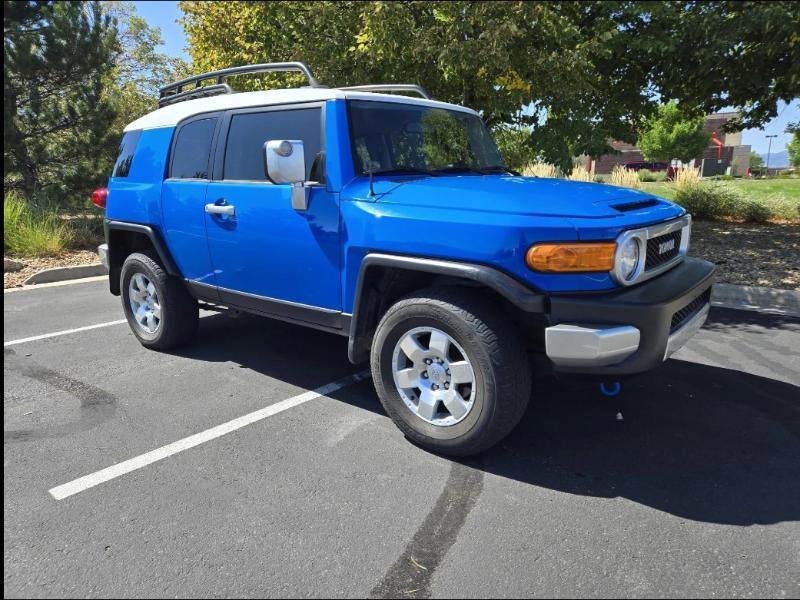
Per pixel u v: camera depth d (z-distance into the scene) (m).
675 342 2.96
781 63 8.55
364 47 7.58
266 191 3.75
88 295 7.26
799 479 2.92
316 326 3.72
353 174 3.42
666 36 8.19
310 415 3.70
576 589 2.18
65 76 11.21
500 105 7.74
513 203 2.91
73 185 11.51
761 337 5.17
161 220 4.58
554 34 7.42
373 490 2.84
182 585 2.20
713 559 2.34
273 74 9.02
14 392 4.07
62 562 2.32
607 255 2.76
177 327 4.77
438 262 2.96
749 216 12.34
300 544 2.43
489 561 2.33
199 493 2.81
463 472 3.01
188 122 4.46
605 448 3.25
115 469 3.04
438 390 3.15
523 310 3.01
